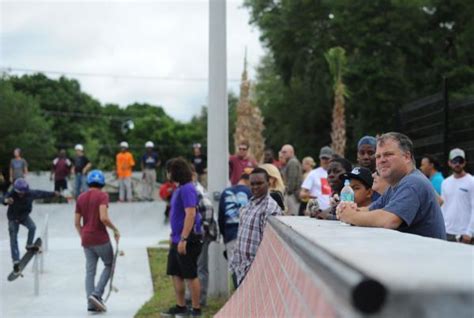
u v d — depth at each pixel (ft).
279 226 10.70
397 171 12.60
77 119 230.27
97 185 28.84
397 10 98.63
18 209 37.81
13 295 32.94
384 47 100.53
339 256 3.97
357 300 3.00
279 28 108.68
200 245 25.80
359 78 99.40
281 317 6.16
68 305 30.42
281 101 122.83
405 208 11.24
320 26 107.55
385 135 12.85
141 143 241.35
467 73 96.63
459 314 2.89
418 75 102.01
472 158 31.30
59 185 78.84
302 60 110.11
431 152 34.86
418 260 3.96
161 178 146.51
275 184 25.86
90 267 28.86
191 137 240.94
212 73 30.89
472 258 4.17
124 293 33.40
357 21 100.53
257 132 66.64
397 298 2.93
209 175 30.96
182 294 26.14
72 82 230.48
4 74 141.69
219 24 30.68
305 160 38.68
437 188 30.19
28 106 141.79
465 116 32.17
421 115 36.47
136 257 44.14
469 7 98.53
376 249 4.80
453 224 27.25
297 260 6.15
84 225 28.91
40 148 138.62
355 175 15.88
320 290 4.06
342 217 11.41
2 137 134.51
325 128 121.08
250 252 21.29
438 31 102.42
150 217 67.46
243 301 12.25
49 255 45.01
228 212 26.61
